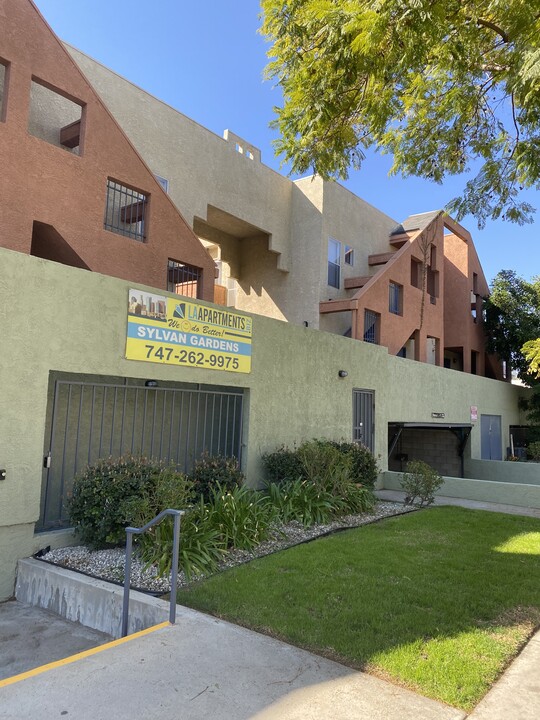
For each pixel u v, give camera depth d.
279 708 3.13
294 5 6.54
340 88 6.93
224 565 6.09
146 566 5.65
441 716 3.11
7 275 6.04
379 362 14.34
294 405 10.82
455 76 7.66
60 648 4.65
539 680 3.61
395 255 19.20
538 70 5.38
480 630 4.38
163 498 6.14
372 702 3.24
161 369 7.96
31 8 9.49
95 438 7.89
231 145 16.72
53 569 5.74
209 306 8.84
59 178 9.77
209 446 9.44
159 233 11.68
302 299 18.48
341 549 6.75
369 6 5.66
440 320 21.75
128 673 3.50
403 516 9.41
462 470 20.02
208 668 3.60
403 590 5.27
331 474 9.23
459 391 20.06
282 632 4.26
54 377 7.42
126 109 13.41
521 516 9.78
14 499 6.03
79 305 6.82
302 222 19.00
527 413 26.92
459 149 9.18
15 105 9.16
